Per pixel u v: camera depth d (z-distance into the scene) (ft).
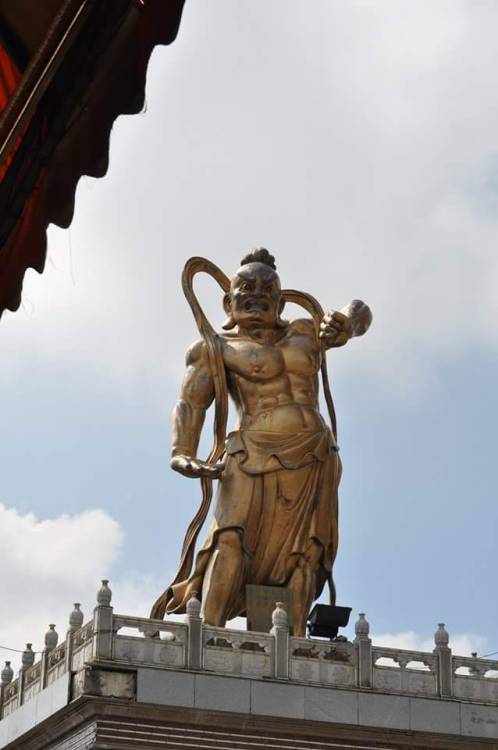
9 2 44.55
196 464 116.98
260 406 121.90
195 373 122.83
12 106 45.44
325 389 126.72
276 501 119.34
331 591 120.98
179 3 43.88
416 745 107.24
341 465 125.08
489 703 110.63
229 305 127.44
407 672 109.60
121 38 45.32
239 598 118.01
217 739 102.12
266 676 105.29
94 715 99.19
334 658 108.47
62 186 49.73
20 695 114.83
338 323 124.47
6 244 51.44
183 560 119.96
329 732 105.19
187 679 102.42
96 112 47.73
